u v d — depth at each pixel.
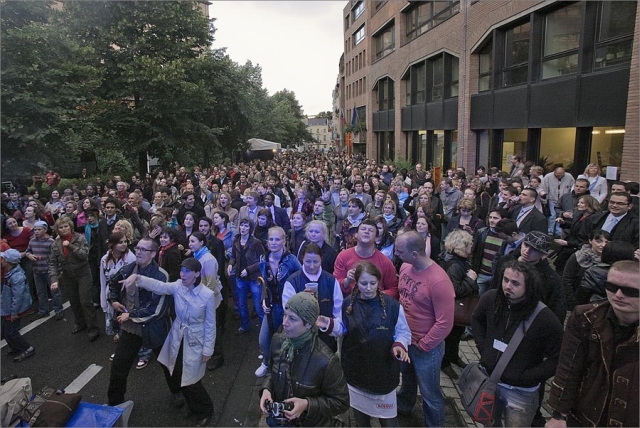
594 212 5.44
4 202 12.10
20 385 3.33
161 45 23.53
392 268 4.48
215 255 6.36
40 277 7.26
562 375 2.74
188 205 8.69
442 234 8.59
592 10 10.54
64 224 6.25
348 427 4.09
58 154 14.54
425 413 3.88
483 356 3.29
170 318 4.51
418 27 24.91
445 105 21.09
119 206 7.52
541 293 3.11
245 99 33.53
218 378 5.31
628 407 2.46
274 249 4.77
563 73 12.18
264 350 4.74
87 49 15.38
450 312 3.64
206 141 27.66
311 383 2.72
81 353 5.99
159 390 5.04
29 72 12.62
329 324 3.35
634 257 3.62
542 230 5.71
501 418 3.30
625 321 2.48
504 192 7.47
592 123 10.57
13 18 13.52
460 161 18.92
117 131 23.59
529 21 14.04
